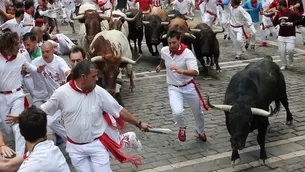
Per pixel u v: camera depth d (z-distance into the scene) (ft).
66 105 17.69
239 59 51.60
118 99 31.24
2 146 18.93
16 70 24.52
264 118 24.34
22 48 29.30
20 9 38.96
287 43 45.73
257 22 57.77
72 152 18.12
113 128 19.25
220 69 47.09
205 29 44.11
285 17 45.14
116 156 18.74
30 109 14.33
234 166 25.05
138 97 38.40
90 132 17.93
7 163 15.38
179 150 27.45
